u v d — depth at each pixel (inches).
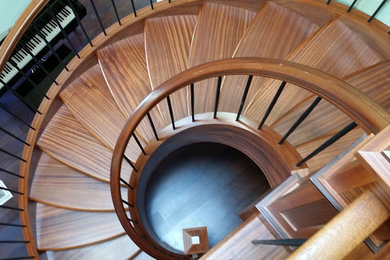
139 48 119.5
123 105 110.8
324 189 41.1
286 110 93.7
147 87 113.3
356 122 46.5
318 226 48.7
